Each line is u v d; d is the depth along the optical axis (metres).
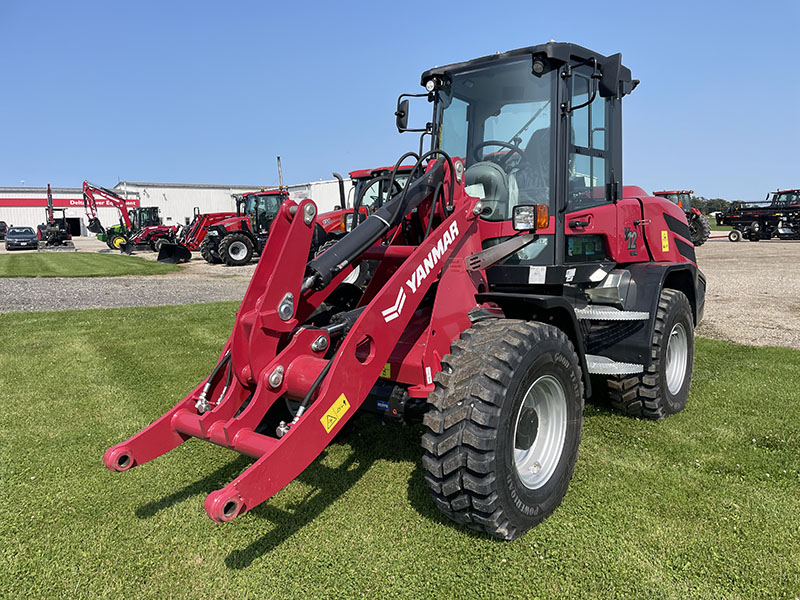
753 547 2.59
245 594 2.33
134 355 6.13
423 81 4.05
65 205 55.47
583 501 3.00
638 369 3.87
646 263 4.47
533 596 2.30
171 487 3.23
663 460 3.48
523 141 3.65
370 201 13.44
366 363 2.59
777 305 9.29
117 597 2.33
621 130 4.27
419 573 2.44
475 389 2.48
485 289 3.33
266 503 3.03
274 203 19.53
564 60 3.48
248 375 2.56
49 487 3.23
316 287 2.81
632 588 2.33
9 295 11.09
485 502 2.47
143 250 27.67
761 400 4.56
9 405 4.57
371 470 3.41
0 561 2.56
